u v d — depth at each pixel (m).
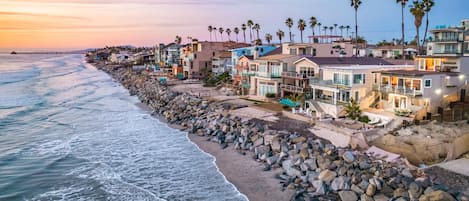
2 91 106.19
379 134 39.75
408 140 36.94
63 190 33.53
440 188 26.36
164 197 31.61
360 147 38.06
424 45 94.19
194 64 117.44
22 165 40.44
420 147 35.22
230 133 49.22
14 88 113.75
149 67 165.62
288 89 64.38
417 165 33.59
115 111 74.69
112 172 38.00
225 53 107.31
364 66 57.88
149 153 44.22
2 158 42.88
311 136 43.03
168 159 41.72
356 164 32.41
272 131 45.41
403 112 45.06
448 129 39.00
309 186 31.38
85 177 36.66
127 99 93.06
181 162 40.50
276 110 58.09
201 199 30.98
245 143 44.12
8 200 31.55
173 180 35.41
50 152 45.41
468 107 45.81
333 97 53.22
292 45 74.06
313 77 60.00
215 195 31.69
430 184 27.28
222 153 43.03
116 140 50.72
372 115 47.00
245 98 72.50
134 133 54.66
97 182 35.22
